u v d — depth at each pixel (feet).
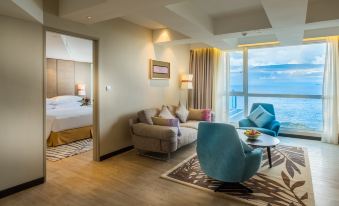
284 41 15.97
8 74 8.54
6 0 6.74
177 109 17.47
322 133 17.10
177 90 20.25
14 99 8.77
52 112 16.57
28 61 9.12
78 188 9.37
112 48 13.29
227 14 13.28
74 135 16.42
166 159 12.94
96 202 8.29
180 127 15.31
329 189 9.33
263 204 8.11
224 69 20.92
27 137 9.25
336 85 16.37
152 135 12.76
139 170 11.33
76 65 22.53
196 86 21.85
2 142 8.50
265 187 9.43
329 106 16.67
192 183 9.80
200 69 21.58
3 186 8.59
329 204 8.16
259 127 15.72
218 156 8.72
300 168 11.54
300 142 16.90
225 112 21.03
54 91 20.80
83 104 21.67
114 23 13.35
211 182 9.88
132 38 14.82
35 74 9.38
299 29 12.73
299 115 18.80
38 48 9.43
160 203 8.23
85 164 12.16
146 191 9.14
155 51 17.11
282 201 8.32
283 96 19.19
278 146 15.71
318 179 10.32
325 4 11.05
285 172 11.01
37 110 9.53
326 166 11.95
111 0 8.17
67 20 10.55
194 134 14.92
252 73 20.47
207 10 12.64
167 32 15.99
